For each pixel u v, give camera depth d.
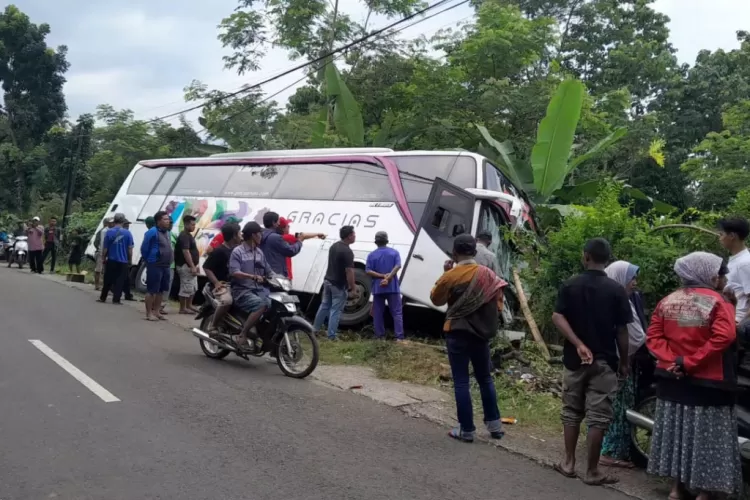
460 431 5.80
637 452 5.46
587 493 4.82
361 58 22.56
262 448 5.29
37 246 20.64
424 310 11.09
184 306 12.38
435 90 19.88
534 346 8.53
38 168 36.97
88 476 4.58
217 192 14.08
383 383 7.60
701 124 26.73
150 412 6.09
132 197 16.02
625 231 8.22
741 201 8.77
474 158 10.94
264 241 9.41
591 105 19.86
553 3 29.28
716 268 4.59
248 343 8.09
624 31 29.02
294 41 24.31
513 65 20.97
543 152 14.19
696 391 4.44
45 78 41.12
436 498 4.54
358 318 11.06
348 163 12.09
